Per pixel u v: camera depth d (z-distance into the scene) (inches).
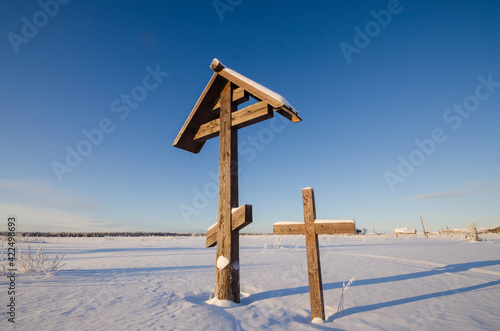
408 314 130.8
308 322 119.3
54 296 153.9
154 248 684.7
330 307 144.4
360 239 1240.8
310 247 129.4
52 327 102.1
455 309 139.5
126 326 104.3
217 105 197.0
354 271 270.8
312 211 132.5
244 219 146.4
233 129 179.2
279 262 345.4
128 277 226.2
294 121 172.4
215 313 123.3
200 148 225.8
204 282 208.7
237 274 150.7
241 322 112.7
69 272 247.6
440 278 231.5
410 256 416.8
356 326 113.5
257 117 162.4
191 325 105.8
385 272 264.4
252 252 524.1
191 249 653.9
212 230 166.1
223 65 183.3
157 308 131.9
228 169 167.8
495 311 135.9
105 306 134.0
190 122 201.3
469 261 350.3
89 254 487.5
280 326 110.0
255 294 170.4
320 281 124.5
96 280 209.8
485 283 208.8
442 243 828.0
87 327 102.7
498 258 382.0
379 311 136.0
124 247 729.6
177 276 236.8
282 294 169.6
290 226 137.7
